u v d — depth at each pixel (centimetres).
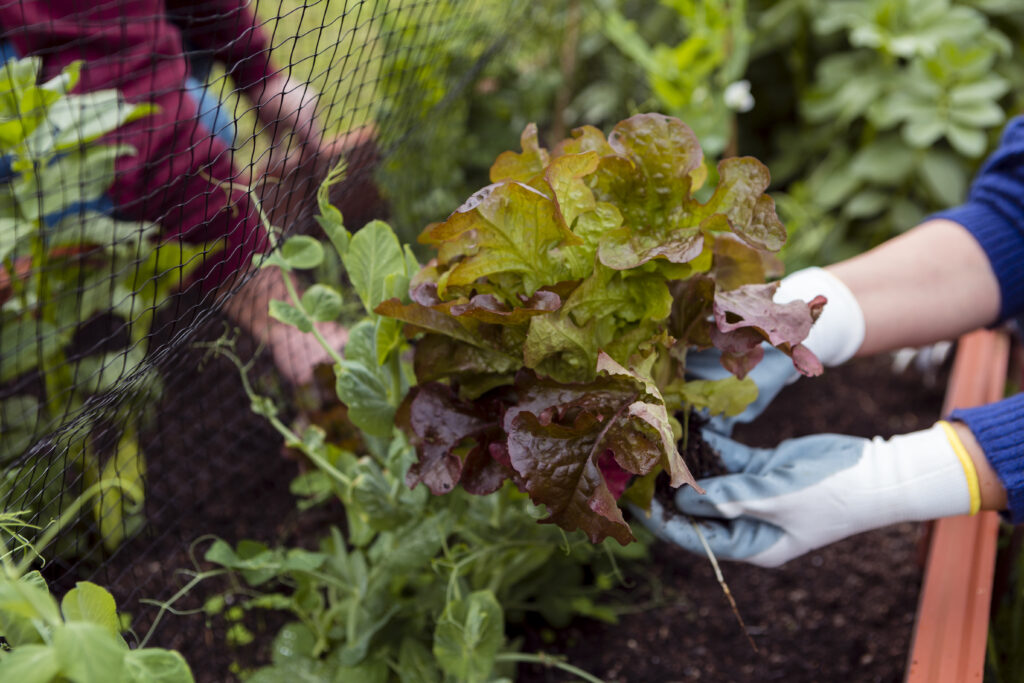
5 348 112
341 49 179
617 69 243
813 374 83
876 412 194
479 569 113
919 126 212
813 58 253
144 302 118
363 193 157
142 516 129
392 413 92
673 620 138
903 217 227
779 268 96
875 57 229
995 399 144
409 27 120
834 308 111
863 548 152
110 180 112
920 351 200
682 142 82
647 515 92
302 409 124
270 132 152
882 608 139
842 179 232
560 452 75
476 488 83
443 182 187
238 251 94
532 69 219
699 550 97
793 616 138
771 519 96
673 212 83
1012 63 233
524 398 79
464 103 183
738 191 82
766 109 260
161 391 113
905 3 216
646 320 82
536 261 79
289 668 110
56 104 105
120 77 103
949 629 104
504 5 168
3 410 113
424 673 109
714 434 101
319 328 135
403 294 90
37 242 110
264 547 106
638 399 77
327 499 150
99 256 117
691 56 193
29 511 78
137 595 115
